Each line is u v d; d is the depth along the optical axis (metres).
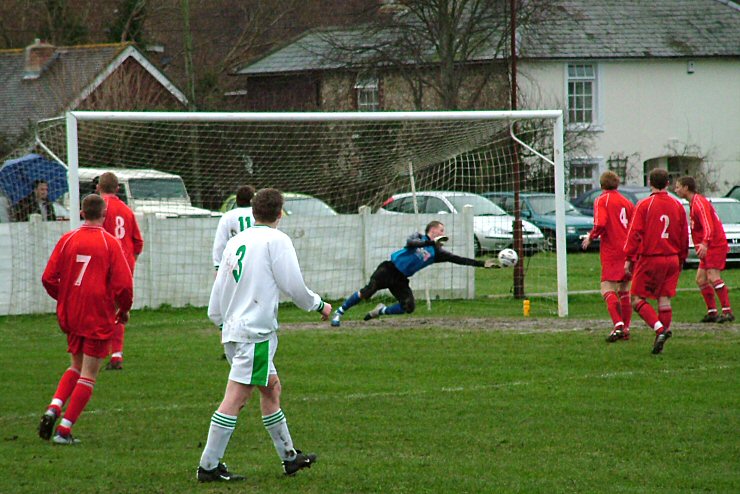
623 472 24.44
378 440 27.91
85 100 124.88
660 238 41.81
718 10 153.00
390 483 23.55
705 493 22.78
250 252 23.36
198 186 73.31
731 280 81.31
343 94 133.50
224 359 42.28
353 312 61.16
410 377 37.56
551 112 58.34
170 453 26.64
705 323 52.75
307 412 31.53
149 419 30.78
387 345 45.41
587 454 26.23
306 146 69.00
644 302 42.50
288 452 24.14
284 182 73.88
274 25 158.12
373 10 132.50
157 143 70.38
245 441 28.22
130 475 24.34
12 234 60.50
